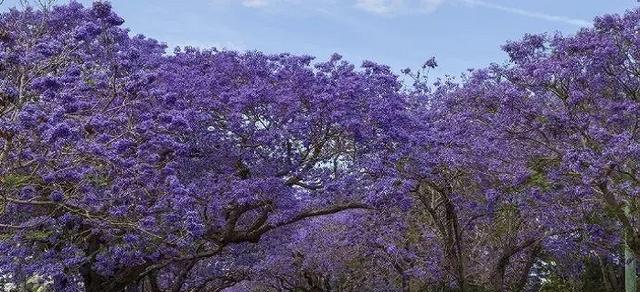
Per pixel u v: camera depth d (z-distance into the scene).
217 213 14.50
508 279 23.62
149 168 12.15
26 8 14.38
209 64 15.95
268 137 14.38
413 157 15.47
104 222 11.54
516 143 14.69
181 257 14.95
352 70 15.51
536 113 13.60
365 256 21.38
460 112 15.94
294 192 15.45
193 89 14.35
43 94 10.55
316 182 15.36
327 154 15.32
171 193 11.98
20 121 9.51
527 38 14.23
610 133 12.72
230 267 20.72
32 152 10.46
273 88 15.38
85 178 11.15
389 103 15.05
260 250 18.45
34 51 11.55
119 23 13.42
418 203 19.53
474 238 20.67
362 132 14.66
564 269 22.58
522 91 14.05
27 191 11.13
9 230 12.07
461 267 18.41
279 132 14.58
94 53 13.54
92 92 12.54
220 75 15.41
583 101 13.20
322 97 14.25
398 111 15.42
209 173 14.41
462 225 19.19
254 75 15.65
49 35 13.73
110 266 13.90
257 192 14.32
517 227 18.30
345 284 24.47
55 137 9.40
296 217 15.14
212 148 14.57
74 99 10.91
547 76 13.17
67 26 14.41
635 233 12.80
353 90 14.55
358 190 15.23
